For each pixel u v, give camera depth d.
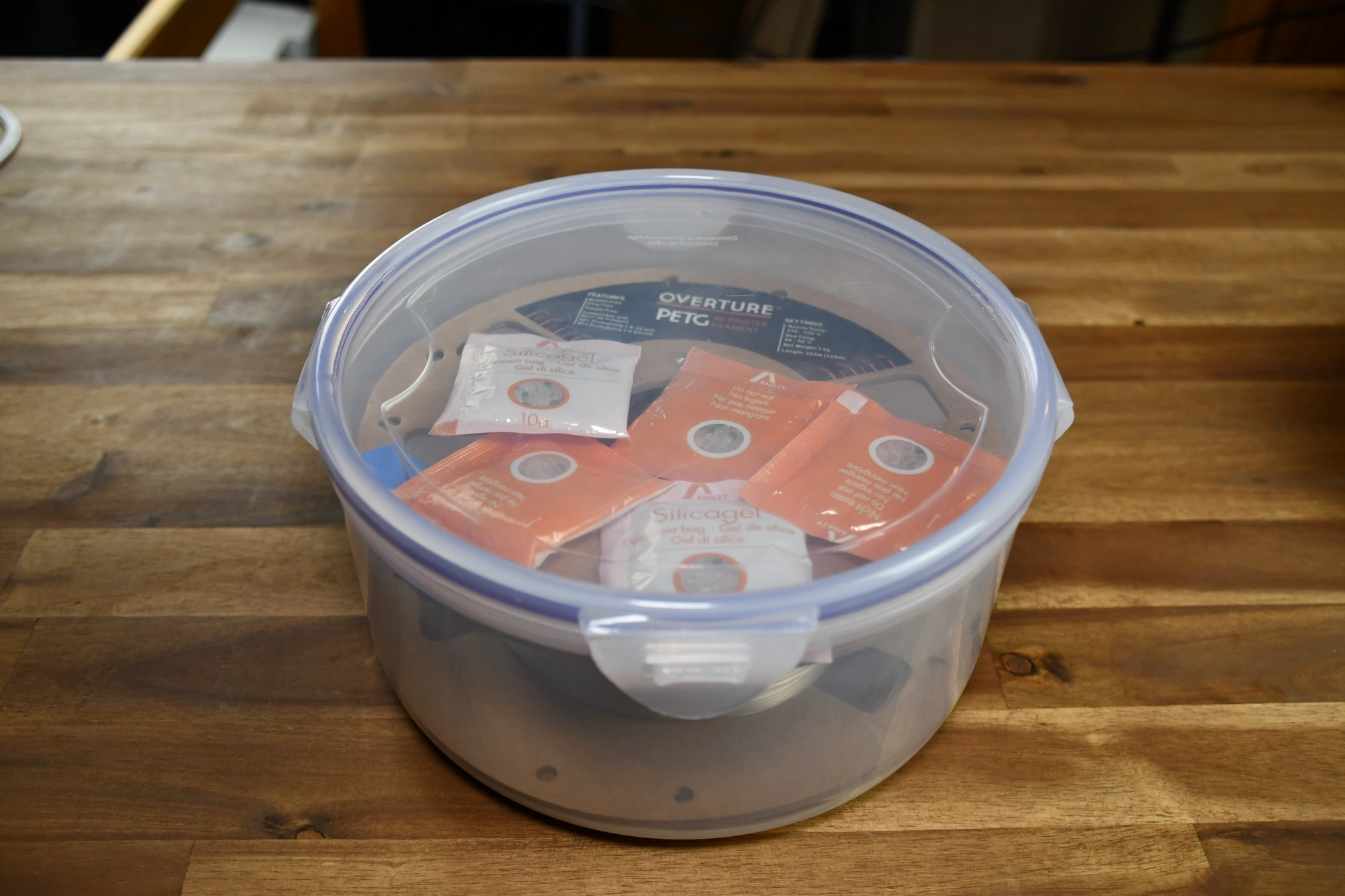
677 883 0.35
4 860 0.35
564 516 0.36
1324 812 0.37
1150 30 1.25
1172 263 0.66
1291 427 0.54
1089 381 0.57
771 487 0.38
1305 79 0.86
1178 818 0.37
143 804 0.37
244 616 0.44
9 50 1.34
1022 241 0.67
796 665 0.31
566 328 0.46
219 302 0.61
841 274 0.50
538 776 0.36
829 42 1.36
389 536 0.33
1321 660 0.43
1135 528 0.49
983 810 0.38
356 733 0.40
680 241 0.52
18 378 0.55
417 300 0.47
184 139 0.75
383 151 0.75
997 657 0.43
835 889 0.35
